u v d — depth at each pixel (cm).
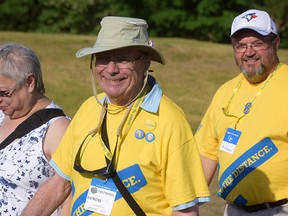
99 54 359
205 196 357
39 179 422
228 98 502
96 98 370
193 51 2212
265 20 484
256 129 475
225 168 488
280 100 475
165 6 3581
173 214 357
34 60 427
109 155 358
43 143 421
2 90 420
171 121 356
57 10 3409
